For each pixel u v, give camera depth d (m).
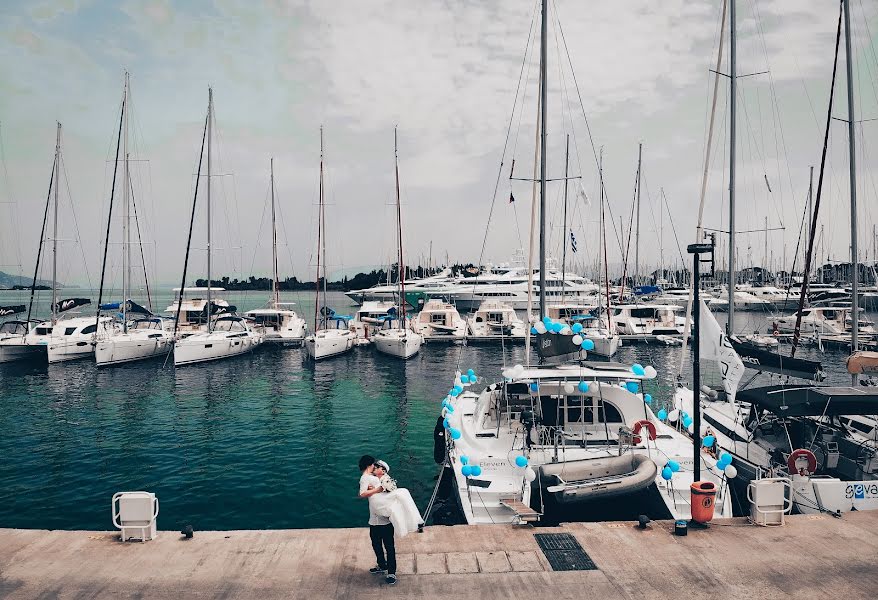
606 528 7.88
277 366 34.50
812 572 6.63
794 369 12.50
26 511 13.05
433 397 25.52
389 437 18.89
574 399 11.56
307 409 23.14
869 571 6.64
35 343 35.16
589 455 10.23
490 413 11.98
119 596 6.06
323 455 16.97
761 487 7.99
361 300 82.69
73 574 6.51
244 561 6.86
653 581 6.45
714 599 6.07
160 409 23.19
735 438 13.38
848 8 16.97
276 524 12.38
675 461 9.98
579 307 47.16
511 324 45.94
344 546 7.28
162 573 6.56
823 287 72.44
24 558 6.88
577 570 6.70
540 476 9.06
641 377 11.10
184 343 34.31
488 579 6.49
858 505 9.12
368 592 6.20
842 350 40.09
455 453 10.92
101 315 43.50
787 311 70.44
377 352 40.09
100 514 12.89
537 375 11.04
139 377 30.75
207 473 15.47
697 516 7.86
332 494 13.98
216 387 27.95
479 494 9.27
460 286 68.75
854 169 17.08
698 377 8.35
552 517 9.47
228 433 19.44
